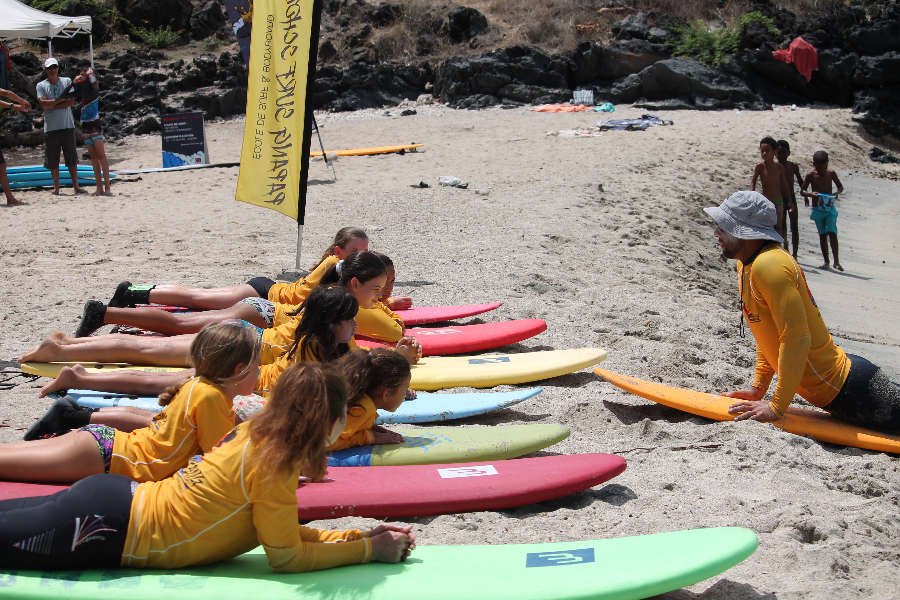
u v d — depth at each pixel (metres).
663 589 2.58
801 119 22.08
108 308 5.07
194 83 24.86
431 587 2.52
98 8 27.28
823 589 2.81
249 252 8.61
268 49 7.12
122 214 10.98
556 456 3.69
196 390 2.94
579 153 16.31
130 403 4.15
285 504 2.50
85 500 2.48
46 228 9.91
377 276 4.70
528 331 5.81
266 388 3.91
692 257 10.07
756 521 3.33
